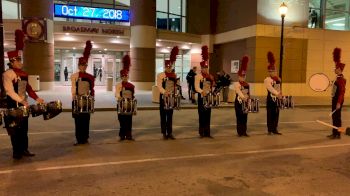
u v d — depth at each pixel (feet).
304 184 20.38
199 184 20.11
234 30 92.84
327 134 37.06
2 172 21.77
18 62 24.12
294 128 40.96
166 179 20.93
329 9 92.27
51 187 19.20
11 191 18.49
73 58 102.89
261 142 32.30
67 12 88.38
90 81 29.07
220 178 21.29
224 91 64.28
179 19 108.88
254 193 18.78
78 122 29.45
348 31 88.99
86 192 18.52
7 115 23.17
